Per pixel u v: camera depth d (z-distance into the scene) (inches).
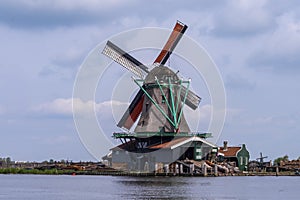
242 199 3777.1
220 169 6894.7
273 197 3937.0
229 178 6318.9
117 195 4025.6
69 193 4357.8
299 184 5403.5
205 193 4133.9
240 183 5388.8
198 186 4825.3
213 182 5452.8
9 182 6245.1
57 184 5620.1
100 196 3993.6
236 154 7628.0
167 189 4475.9
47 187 5152.6
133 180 5866.1
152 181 5585.6
